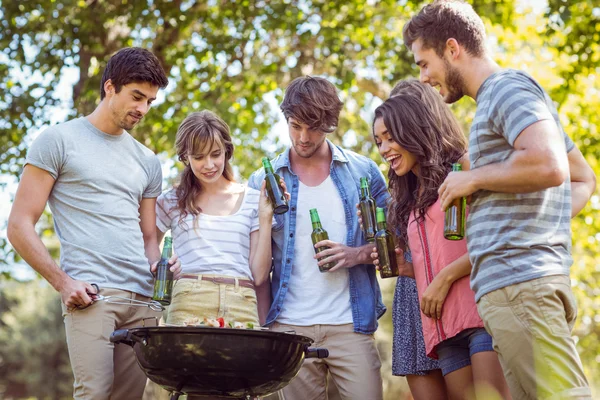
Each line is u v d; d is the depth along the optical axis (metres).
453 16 2.28
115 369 2.84
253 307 2.95
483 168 2.10
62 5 8.09
